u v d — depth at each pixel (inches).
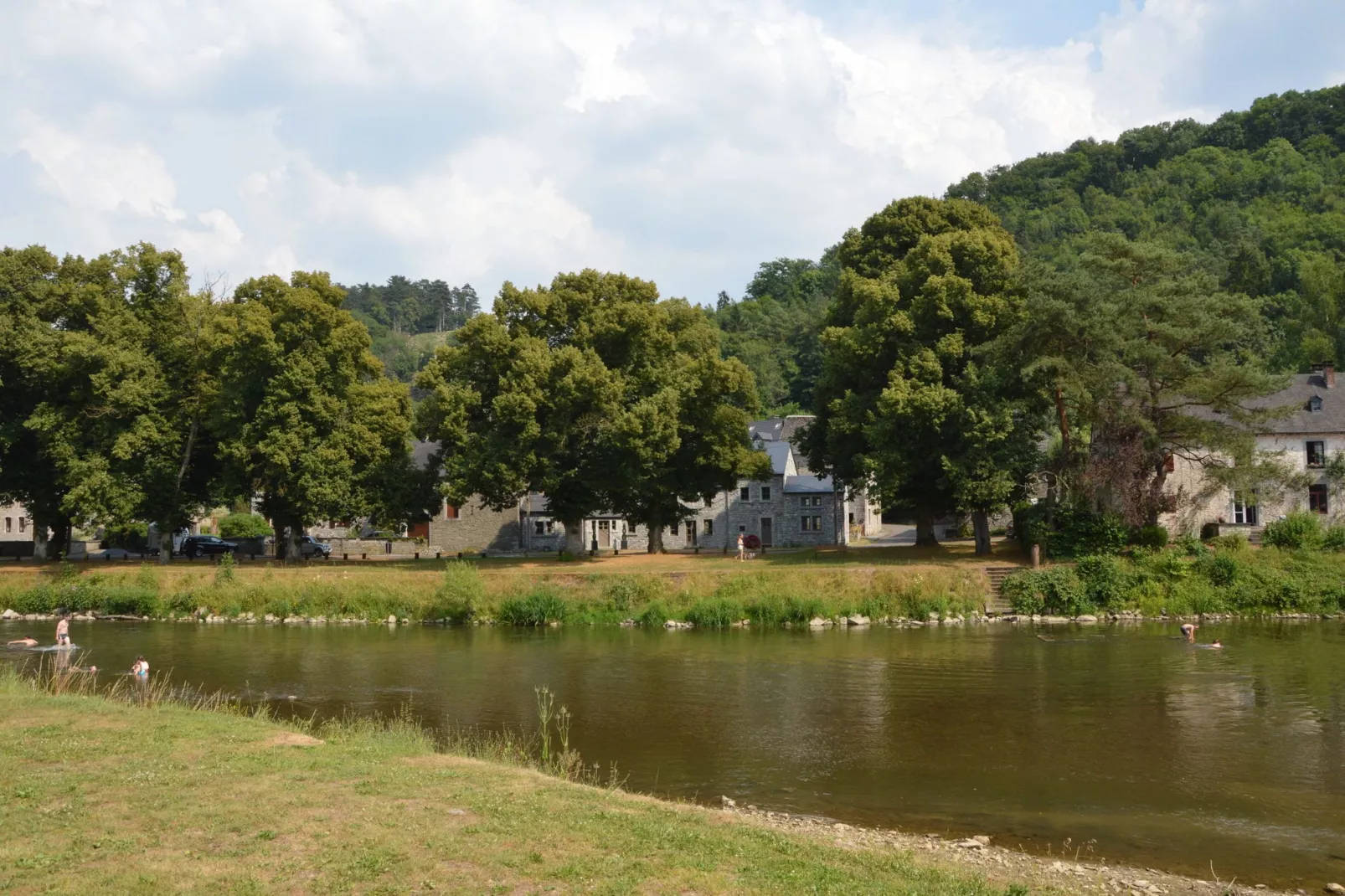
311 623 1952.5
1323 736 978.7
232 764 653.3
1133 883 594.6
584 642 1653.5
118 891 425.1
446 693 1209.4
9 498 2508.6
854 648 1549.0
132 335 2351.1
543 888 441.4
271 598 2034.9
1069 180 7106.3
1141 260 2186.3
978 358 2208.4
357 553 3230.8
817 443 2527.1
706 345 3051.2
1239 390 2022.6
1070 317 2005.4
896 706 1125.1
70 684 1232.8
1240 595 1877.5
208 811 539.5
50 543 2684.5
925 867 545.0
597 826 533.6
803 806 760.3
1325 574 1919.3
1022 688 1218.6
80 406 2335.1
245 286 2358.5
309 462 2201.0
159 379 2342.5
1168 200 6013.8
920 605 1863.9
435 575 2076.8
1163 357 1995.6
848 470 2372.0
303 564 2477.9
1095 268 2194.9
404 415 2493.8
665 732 1005.2
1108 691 1199.6
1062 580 1894.7
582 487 2353.6
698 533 3255.4
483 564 2316.7
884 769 869.8
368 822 524.7
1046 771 861.2
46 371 2223.2
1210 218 5290.4
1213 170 6318.9
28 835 497.4
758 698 1173.1
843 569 1947.6
